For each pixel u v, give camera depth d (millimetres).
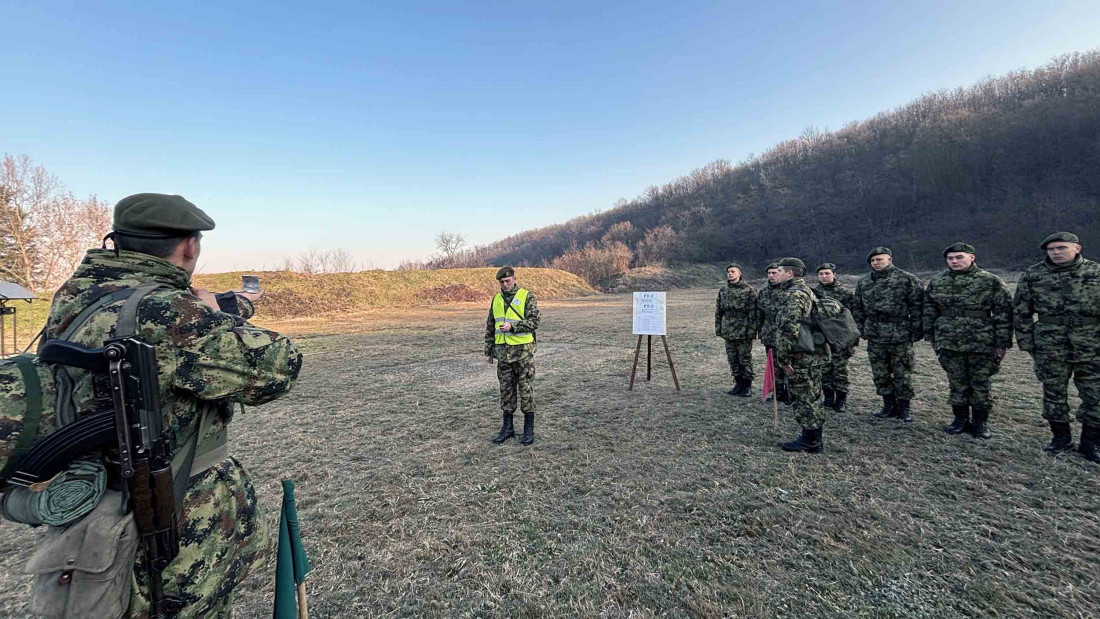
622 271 48375
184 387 1137
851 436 4219
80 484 1041
